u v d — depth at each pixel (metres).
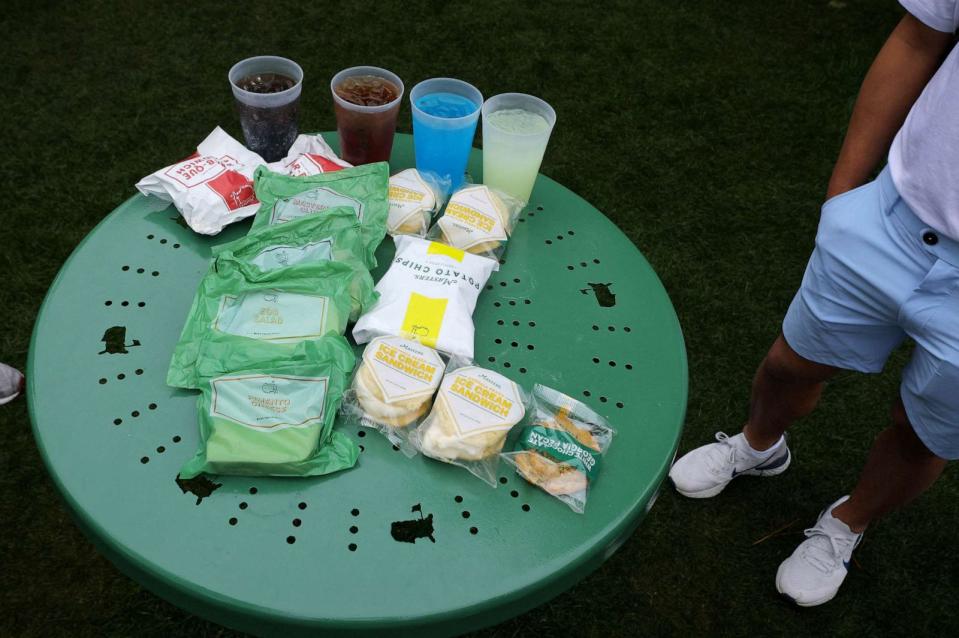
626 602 1.67
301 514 0.96
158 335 1.14
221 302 1.14
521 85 2.88
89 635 1.53
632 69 3.02
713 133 2.80
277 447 0.98
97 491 0.96
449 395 1.05
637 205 2.51
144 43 2.82
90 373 1.08
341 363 1.08
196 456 0.99
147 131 2.52
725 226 2.49
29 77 2.63
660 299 1.31
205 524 0.94
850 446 1.98
